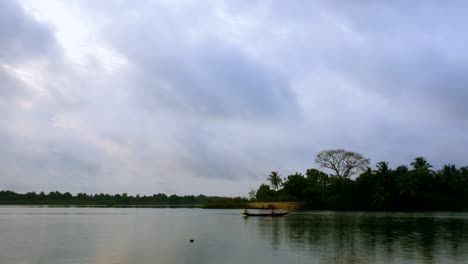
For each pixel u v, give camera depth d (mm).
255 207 172875
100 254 33344
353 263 28688
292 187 166000
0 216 106125
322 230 55969
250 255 32469
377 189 141875
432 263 28734
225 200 192875
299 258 30938
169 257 31688
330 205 149000
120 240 44000
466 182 158625
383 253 33219
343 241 41625
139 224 72125
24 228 62344
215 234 50938
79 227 64688
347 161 154625
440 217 93875
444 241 41375
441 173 157375
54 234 51531
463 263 28703
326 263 28734
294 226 64375
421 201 143625
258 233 51781
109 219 91562
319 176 175750
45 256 32281
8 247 37875
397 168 150125
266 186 195875
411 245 38188
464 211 142625
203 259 30781
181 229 59969
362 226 63594
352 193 148500
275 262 29203
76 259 30922
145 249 36438
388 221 77125
